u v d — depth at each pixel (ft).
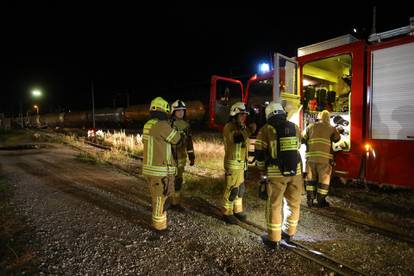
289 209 12.25
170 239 12.66
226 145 14.24
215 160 31.48
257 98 26.84
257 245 12.11
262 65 25.35
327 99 22.72
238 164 14.02
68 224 14.28
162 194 12.81
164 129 12.32
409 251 11.66
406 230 13.64
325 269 10.36
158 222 12.91
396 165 16.37
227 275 9.96
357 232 13.43
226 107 27.76
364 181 17.76
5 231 13.43
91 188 21.21
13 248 11.81
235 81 28.45
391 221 14.69
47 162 33.58
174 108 16.34
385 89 16.83
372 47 17.38
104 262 10.78
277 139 11.53
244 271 10.19
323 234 13.24
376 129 17.12
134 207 16.88
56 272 10.14
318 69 22.85
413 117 15.78
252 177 24.43
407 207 16.57
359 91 17.84
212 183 21.75
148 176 12.71
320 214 15.67
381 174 16.92
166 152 12.73
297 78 21.02
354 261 10.93
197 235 13.05
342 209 16.40
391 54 16.66
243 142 13.91
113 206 17.03
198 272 10.14
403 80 16.17
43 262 10.77
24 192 20.04
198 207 16.99
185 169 27.96
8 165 31.78
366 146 17.51
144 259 10.99
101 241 12.44
